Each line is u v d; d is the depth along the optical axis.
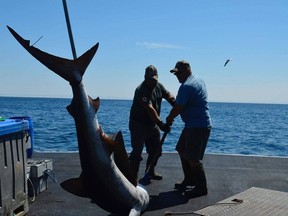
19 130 4.29
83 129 3.79
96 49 3.74
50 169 5.68
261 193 4.82
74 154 8.26
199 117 5.34
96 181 3.93
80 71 3.70
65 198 5.20
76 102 3.74
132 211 4.14
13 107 81.69
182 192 5.56
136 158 5.84
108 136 3.96
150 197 5.29
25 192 4.50
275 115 77.12
